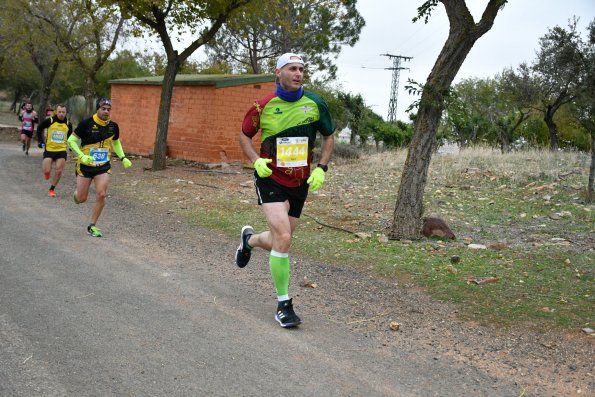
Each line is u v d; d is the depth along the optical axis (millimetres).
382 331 4723
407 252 7242
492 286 5855
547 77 19656
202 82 17141
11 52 30344
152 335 4414
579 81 16656
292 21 30312
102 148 7996
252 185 13094
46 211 9727
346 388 3656
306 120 4664
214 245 7715
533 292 5660
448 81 7637
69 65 34062
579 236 8008
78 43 28062
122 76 40875
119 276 6055
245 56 35094
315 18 31297
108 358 3957
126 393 3469
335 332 4660
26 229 8188
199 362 3949
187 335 4441
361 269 6594
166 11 16078
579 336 4578
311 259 7059
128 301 5227
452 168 14258
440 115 7879
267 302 5383
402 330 4750
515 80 20688
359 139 25156
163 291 5594
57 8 25969
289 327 4691
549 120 20469
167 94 16016
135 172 15680
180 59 16016
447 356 4238
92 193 11992
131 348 4145
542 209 9844
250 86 17500
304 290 5801
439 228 8031
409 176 7980
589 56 16875
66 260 6598
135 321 4707
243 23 20125
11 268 6133
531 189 11508
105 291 5496
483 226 8820
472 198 11000
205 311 5039
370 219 9430
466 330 4750
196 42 16219
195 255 7145
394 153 18844
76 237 7867
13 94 59969
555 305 5281
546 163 14531
